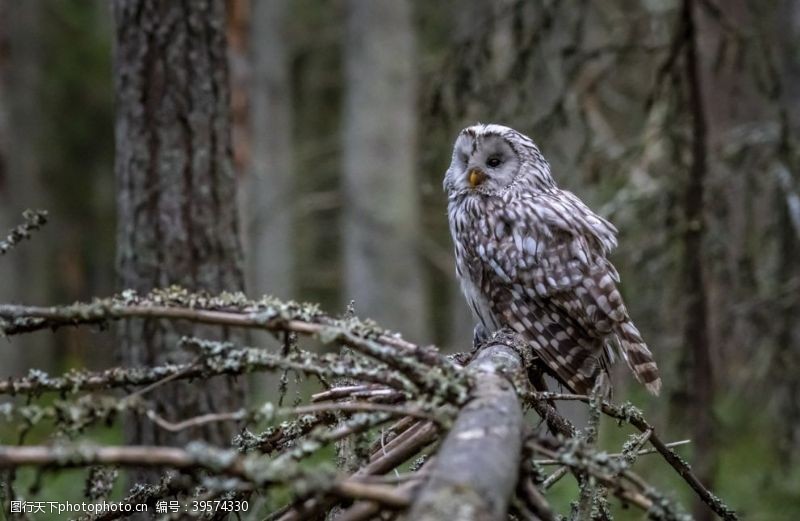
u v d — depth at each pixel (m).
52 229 30.62
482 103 11.37
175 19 8.23
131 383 4.30
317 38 29.78
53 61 28.64
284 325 4.15
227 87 8.48
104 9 28.72
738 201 12.81
